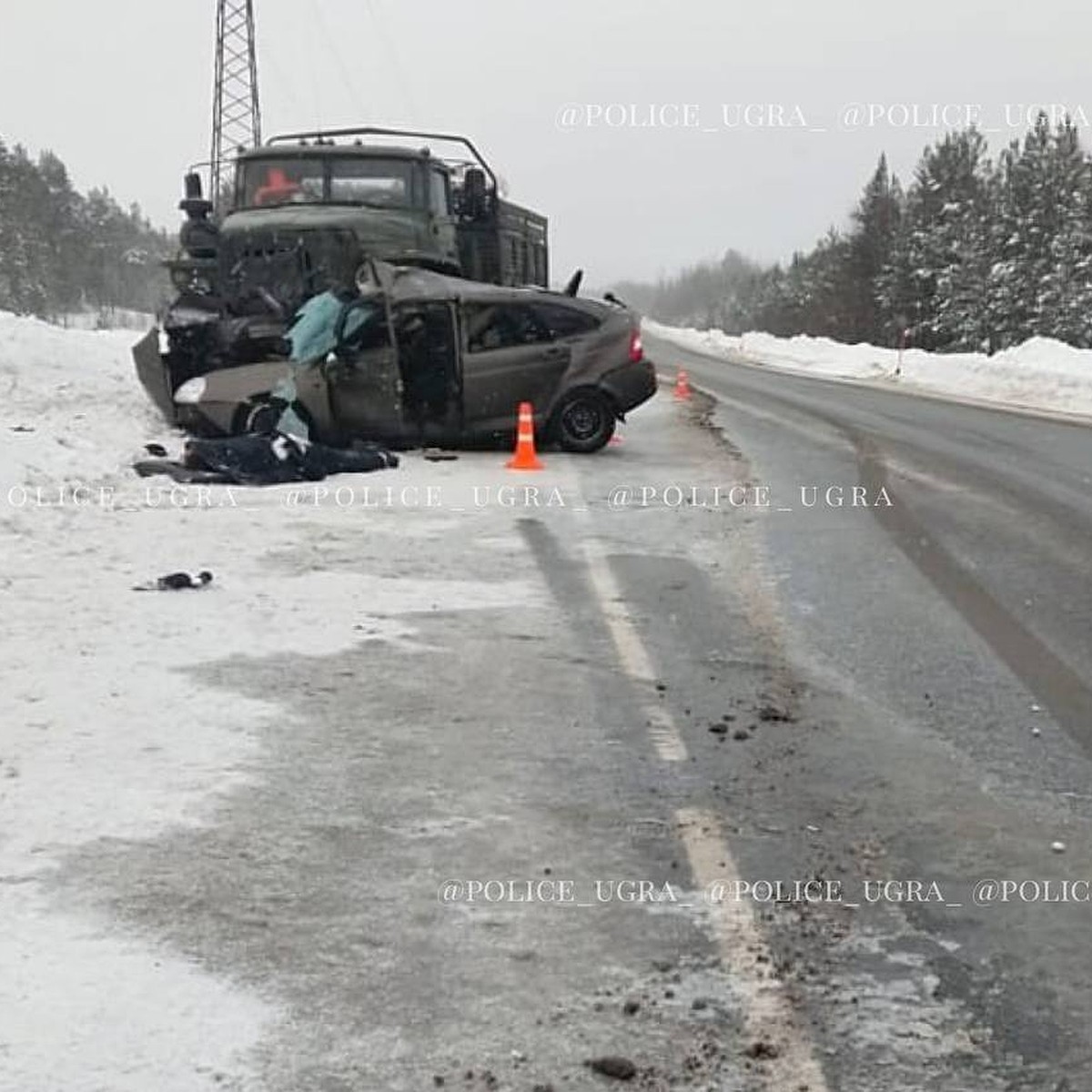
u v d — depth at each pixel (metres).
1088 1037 3.57
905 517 11.46
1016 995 3.79
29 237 71.62
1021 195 65.50
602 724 5.98
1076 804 5.26
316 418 14.30
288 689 6.25
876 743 5.91
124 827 4.64
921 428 19.23
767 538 10.45
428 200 16.55
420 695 6.27
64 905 4.07
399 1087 3.26
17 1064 3.27
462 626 7.53
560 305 14.95
